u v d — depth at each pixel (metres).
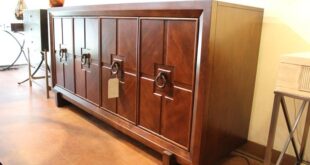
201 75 1.16
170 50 1.30
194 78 1.21
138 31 1.46
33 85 3.21
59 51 2.35
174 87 1.33
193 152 1.26
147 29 1.40
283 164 1.53
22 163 1.45
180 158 1.33
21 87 3.10
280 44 1.46
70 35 2.13
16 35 4.25
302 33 1.37
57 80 2.48
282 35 1.45
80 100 2.12
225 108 1.36
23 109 2.33
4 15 4.18
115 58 1.68
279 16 1.44
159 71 1.38
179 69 1.28
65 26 2.18
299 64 1.03
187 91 1.26
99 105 1.90
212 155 1.34
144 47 1.44
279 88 1.10
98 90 1.88
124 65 1.61
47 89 2.69
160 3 1.28
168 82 1.35
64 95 2.34
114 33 1.64
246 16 1.33
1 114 2.19
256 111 1.62
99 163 1.48
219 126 1.34
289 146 1.50
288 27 1.42
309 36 1.35
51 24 2.40
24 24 3.02
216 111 1.29
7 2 4.15
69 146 1.66
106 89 1.81
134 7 1.43
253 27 1.42
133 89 1.57
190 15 1.17
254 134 1.64
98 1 2.73
